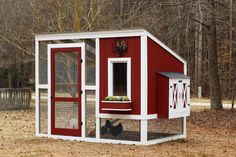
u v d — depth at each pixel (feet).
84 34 39.34
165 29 67.56
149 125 38.42
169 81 37.68
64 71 40.55
